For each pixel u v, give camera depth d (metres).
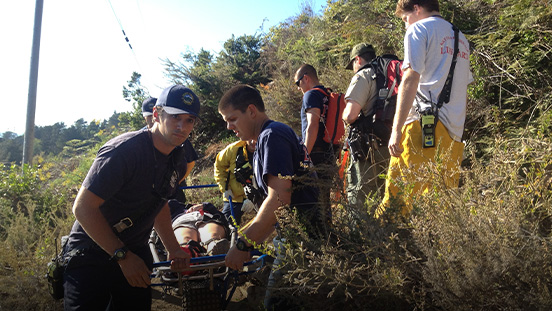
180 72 12.98
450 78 3.58
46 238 4.61
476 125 5.41
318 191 3.21
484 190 2.96
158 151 2.84
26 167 8.16
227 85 12.84
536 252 2.32
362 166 4.13
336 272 2.66
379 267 2.64
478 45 6.11
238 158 4.82
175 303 4.31
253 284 4.19
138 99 14.46
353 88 4.12
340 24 9.47
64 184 8.77
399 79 4.02
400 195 3.06
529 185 2.73
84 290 2.81
